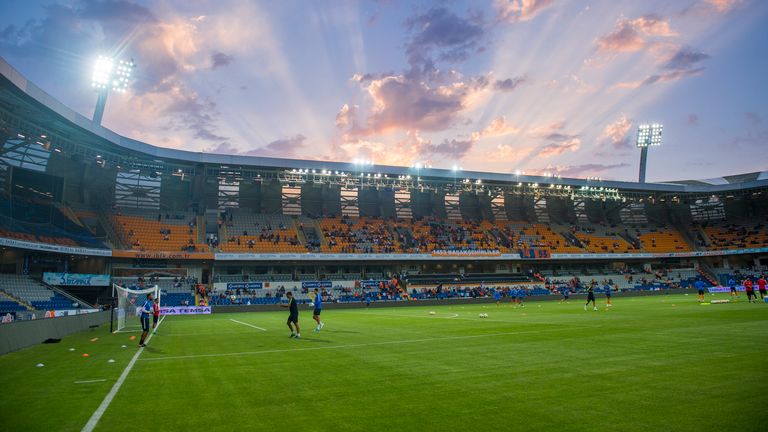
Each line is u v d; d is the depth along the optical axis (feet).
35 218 151.94
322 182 210.79
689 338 51.80
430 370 37.42
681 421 22.24
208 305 171.73
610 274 253.24
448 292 209.67
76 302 139.54
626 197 258.57
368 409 25.91
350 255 204.54
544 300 207.21
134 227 185.26
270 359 46.09
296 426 23.07
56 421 24.72
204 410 26.45
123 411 26.50
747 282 123.44
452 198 260.42
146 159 177.06
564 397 27.32
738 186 246.06
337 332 74.49
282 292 190.90
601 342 51.47
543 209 272.72
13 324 57.31
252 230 206.90
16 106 122.21
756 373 32.09
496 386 30.81
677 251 256.32
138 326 103.55
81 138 151.74
